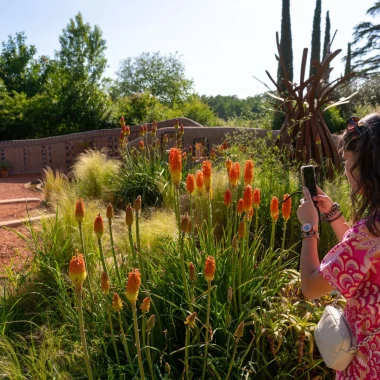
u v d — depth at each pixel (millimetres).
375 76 31250
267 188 4355
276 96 6281
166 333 2449
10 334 2879
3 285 3408
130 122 20750
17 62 24922
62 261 3545
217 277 2631
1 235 5332
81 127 20250
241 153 5590
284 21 25406
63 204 4941
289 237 4105
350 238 1535
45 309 3141
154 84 43031
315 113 5723
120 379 2105
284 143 5789
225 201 2742
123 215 4879
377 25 36438
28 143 14977
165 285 2645
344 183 4621
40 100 20062
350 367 1610
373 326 1531
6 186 11281
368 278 1540
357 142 1523
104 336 2414
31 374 2340
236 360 2336
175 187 2568
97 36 21031
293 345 2459
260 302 2512
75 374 2311
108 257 3570
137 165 6844
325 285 1635
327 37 35250
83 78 20625
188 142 10117
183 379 2141
